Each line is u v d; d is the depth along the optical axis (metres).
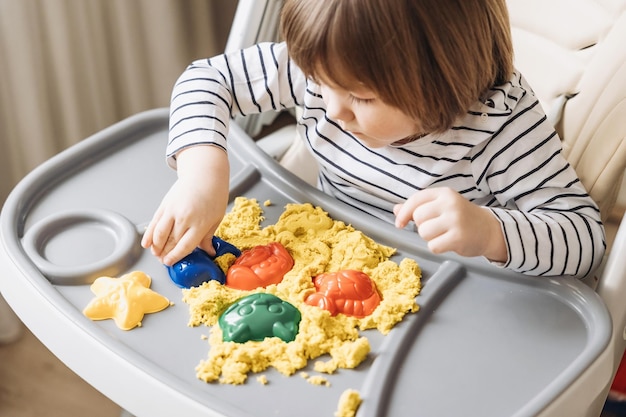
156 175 0.85
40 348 1.30
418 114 0.68
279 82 0.86
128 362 0.63
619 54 0.80
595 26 0.83
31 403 1.21
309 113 0.84
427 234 0.69
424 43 0.65
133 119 0.90
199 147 0.79
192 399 0.60
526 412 0.60
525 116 0.77
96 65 1.27
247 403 0.60
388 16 0.64
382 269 0.73
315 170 1.02
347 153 0.84
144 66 1.36
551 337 0.68
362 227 0.79
